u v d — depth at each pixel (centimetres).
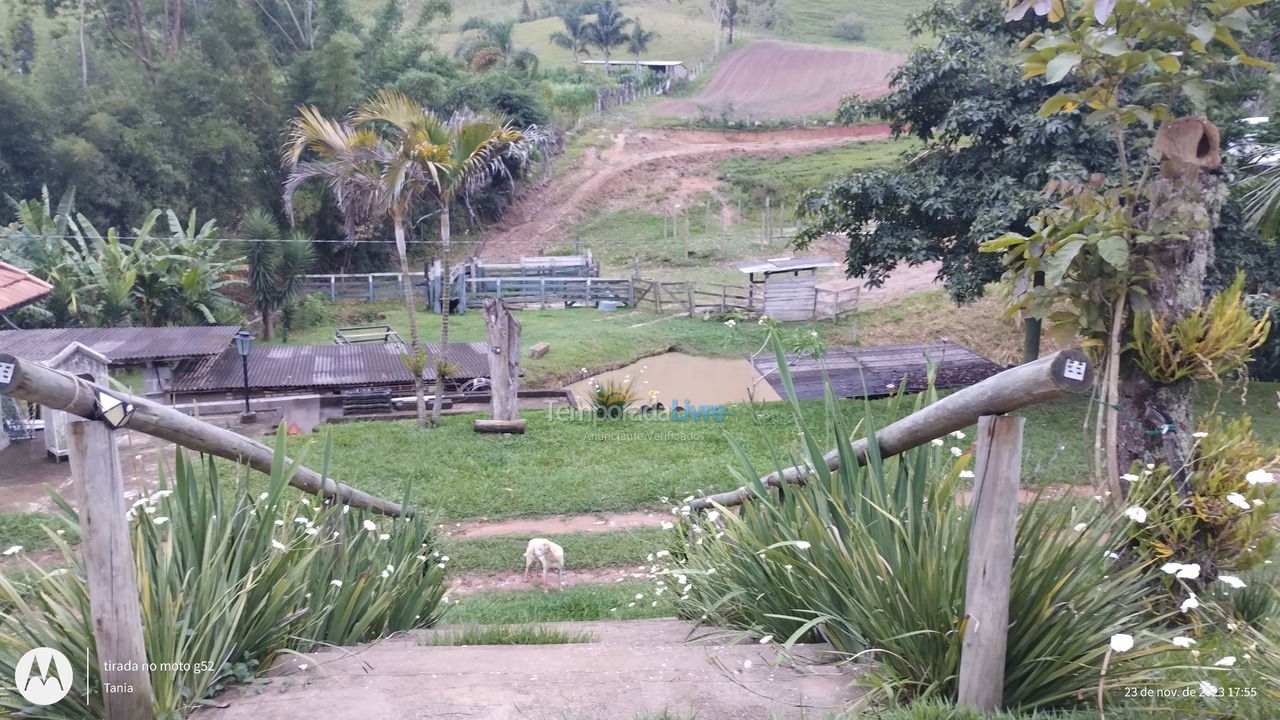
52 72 3456
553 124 5081
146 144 3297
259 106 3778
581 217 4719
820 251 4000
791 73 7056
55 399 250
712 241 4212
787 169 5156
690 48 8119
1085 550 317
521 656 367
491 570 1016
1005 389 269
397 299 3559
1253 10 1509
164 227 3366
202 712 307
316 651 377
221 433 370
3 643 303
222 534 365
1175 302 452
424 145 1458
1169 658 317
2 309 1424
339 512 446
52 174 3172
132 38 4294
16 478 1323
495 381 1600
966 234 1653
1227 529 421
